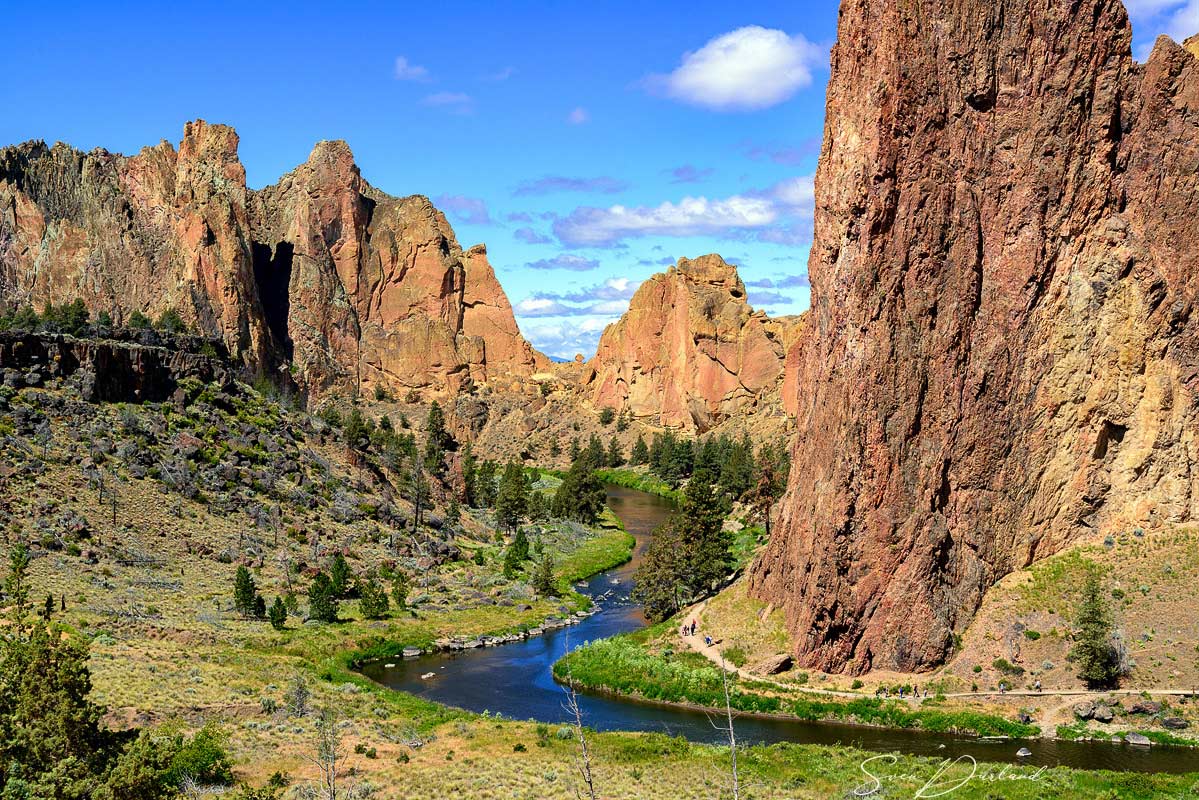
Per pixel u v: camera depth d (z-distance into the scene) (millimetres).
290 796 57562
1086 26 93500
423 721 81438
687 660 96000
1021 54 93188
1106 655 82125
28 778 41812
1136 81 95188
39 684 44344
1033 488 92938
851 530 89438
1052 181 92938
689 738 79125
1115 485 93438
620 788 62219
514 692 93688
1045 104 93188
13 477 123312
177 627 98062
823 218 98000
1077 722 78500
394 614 118688
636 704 89500
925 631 87688
